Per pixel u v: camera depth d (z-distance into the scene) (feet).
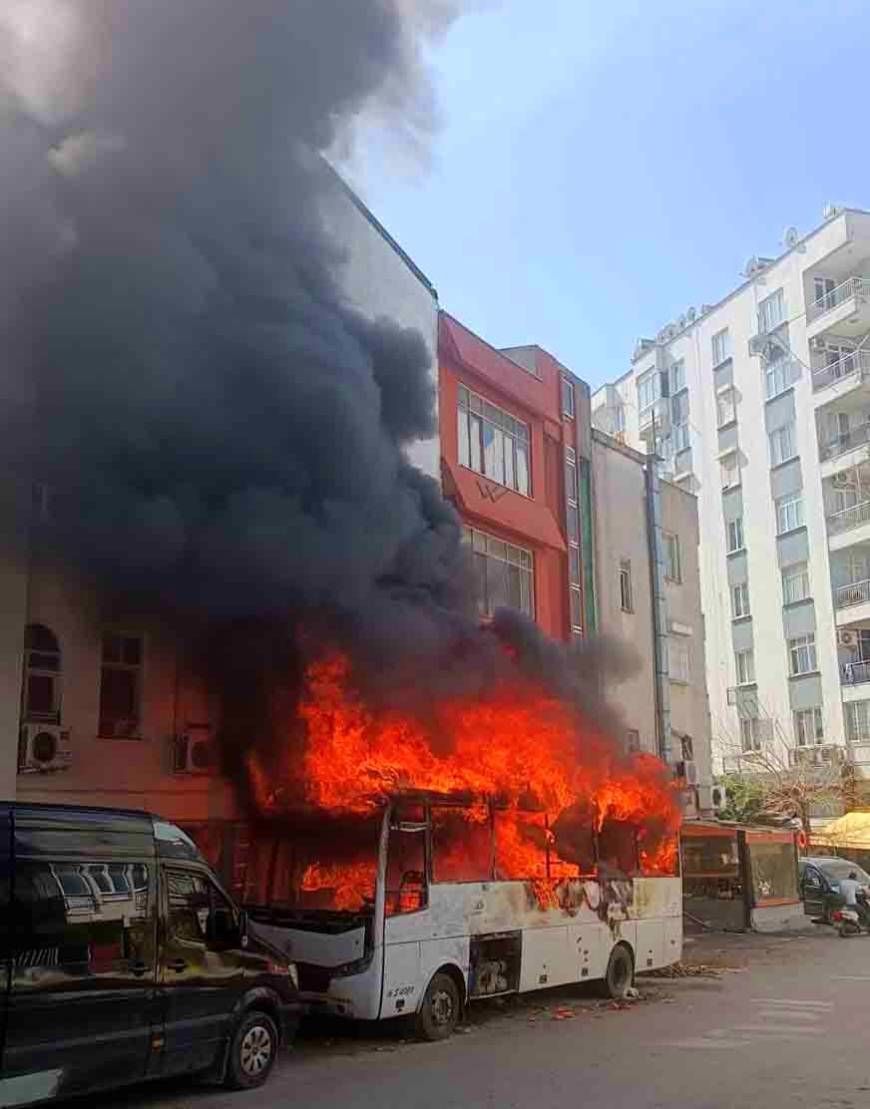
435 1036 32.45
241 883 33.35
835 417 119.44
